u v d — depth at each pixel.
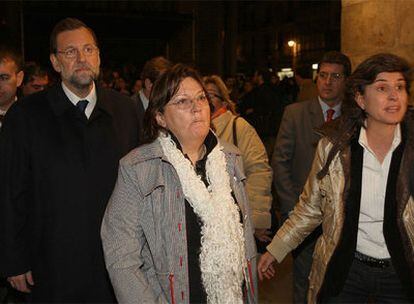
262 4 26.42
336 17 20.38
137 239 2.00
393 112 2.18
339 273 2.33
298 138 3.46
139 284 1.91
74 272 2.51
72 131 2.57
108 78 10.66
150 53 15.05
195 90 2.04
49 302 2.52
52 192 2.50
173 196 2.00
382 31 3.36
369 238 2.31
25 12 11.65
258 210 3.26
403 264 2.24
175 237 1.97
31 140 2.53
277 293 4.35
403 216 2.22
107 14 12.30
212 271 1.96
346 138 2.32
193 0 13.00
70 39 2.53
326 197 2.36
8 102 3.26
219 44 13.38
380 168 2.28
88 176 2.54
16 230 2.53
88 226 2.52
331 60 3.37
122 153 2.66
